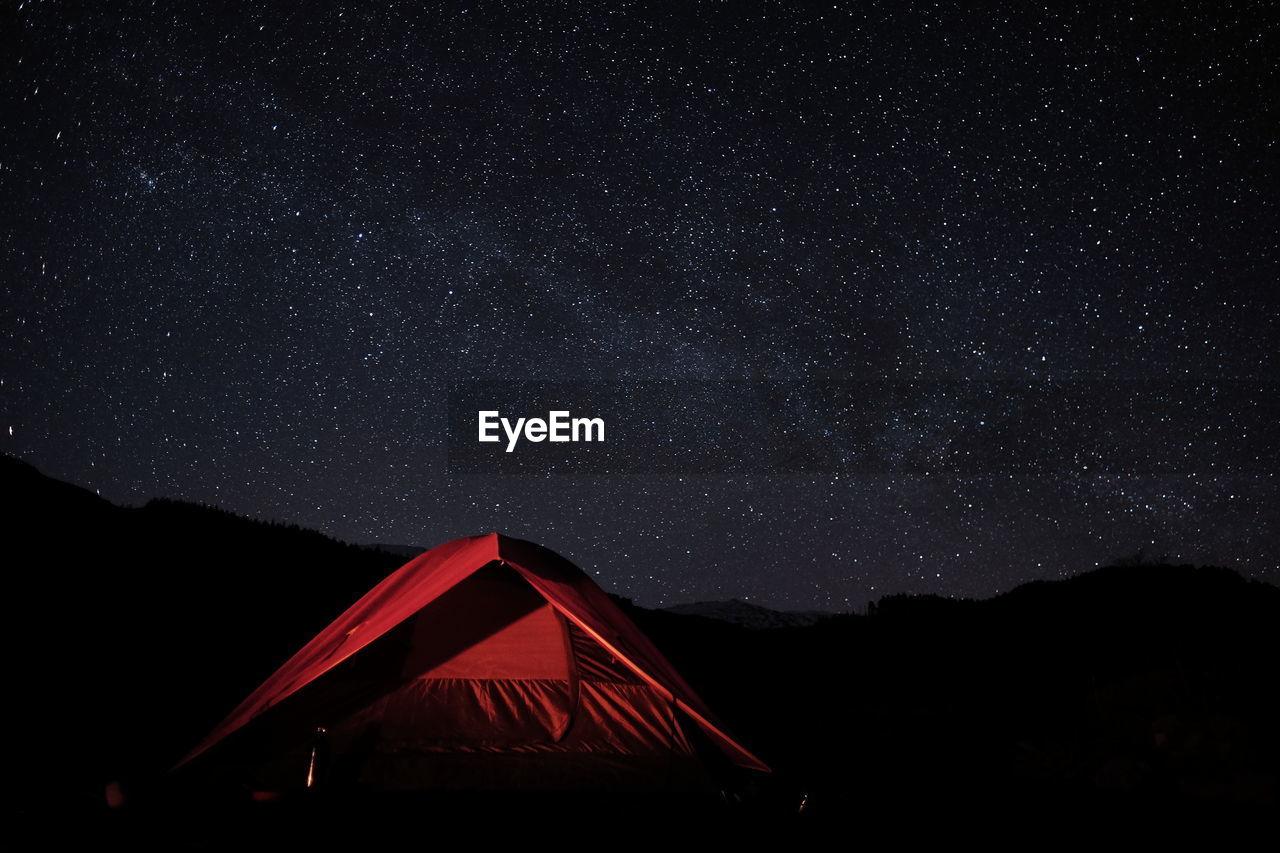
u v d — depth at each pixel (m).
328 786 4.65
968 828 4.41
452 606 6.24
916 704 8.70
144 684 6.75
